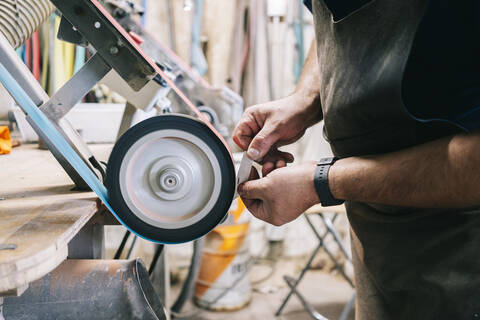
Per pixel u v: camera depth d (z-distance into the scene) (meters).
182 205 0.58
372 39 0.50
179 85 1.48
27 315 0.50
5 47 0.54
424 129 0.54
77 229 0.46
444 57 0.51
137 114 0.91
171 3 2.10
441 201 0.47
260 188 0.59
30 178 0.77
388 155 0.52
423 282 0.60
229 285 2.01
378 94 0.50
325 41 0.60
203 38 2.18
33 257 0.34
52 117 0.57
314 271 2.50
